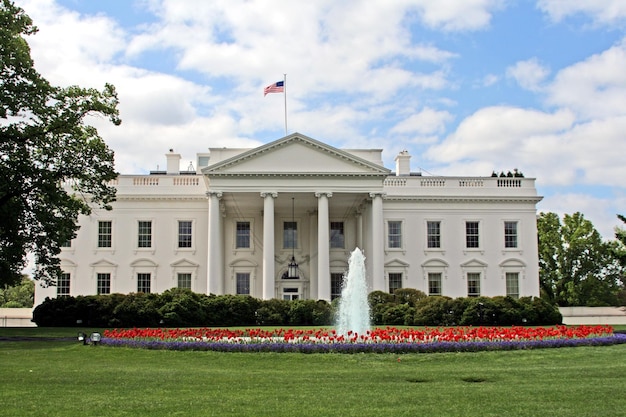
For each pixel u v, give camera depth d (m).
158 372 19.42
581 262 75.00
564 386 16.28
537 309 43.38
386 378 18.00
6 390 15.93
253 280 56.00
